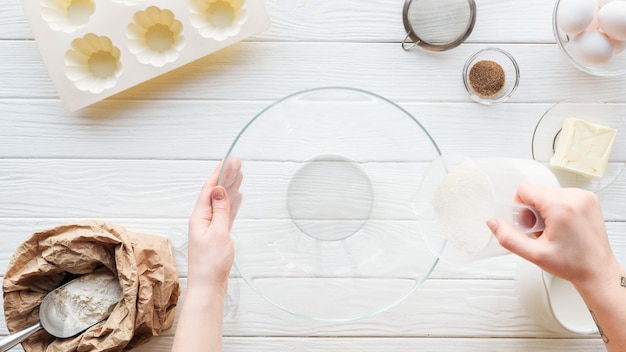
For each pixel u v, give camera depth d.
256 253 0.82
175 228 0.83
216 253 0.72
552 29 0.84
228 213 0.74
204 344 0.70
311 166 0.83
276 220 0.83
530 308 0.80
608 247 0.69
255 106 0.84
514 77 0.84
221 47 0.82
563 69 0.84
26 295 0.77
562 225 0.66
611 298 0.68
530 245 0.66
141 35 0.83
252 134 0.80
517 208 0.67
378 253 0.82
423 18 0.83
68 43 0.81
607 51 0.80
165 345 0.82
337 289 0.82
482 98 0.83
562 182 0.83
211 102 0.84
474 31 0.84
